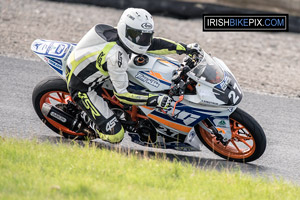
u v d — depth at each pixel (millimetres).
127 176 17016
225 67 21516
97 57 19469
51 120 22984
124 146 22984
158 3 51469
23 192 14578
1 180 15531
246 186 17406
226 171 20109
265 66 39562
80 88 20531
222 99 20094
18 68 32906
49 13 48094
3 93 28219
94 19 47656
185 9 51219
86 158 18688
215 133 20844
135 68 20656
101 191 14992
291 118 28703
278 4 51875
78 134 23062
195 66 20438
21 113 25719
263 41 46969
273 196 16641
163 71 20625
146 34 19078
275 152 23828
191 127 21047
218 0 52531
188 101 20531
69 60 20719
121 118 21672
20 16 46062
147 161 18953
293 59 42406
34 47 22594
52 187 15062
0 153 18281
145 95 19484
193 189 16422
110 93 21406
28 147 19375
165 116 20812
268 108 30031
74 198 14453
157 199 14820
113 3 52000
